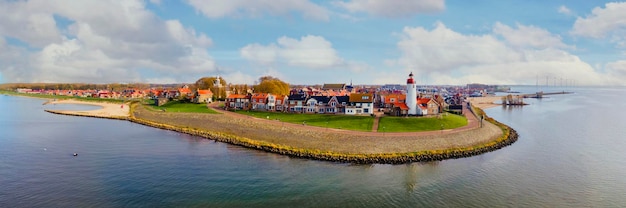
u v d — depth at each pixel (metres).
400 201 57.09
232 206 53.84
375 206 55.00
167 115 151.50
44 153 83.25
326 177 67.88
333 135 96.12
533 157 85.75
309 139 95.88
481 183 66.06
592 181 67.75
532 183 66.31
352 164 77.00
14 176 65.81
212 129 119.81
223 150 88.06
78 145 92.69
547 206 56.06
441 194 60.34
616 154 89.31
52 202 54.22
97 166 72.81
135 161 76.94
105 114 165.75
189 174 68.38
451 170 73.88
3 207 52.19
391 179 67.50
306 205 54.75
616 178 69.50
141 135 109.19
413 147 88.50
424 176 69.62
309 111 142.38
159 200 55.56
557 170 74.69
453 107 154.25
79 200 55.09
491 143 98.25
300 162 77.75
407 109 128.62
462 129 109.00
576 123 152.25
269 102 152.25
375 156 80.44
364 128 107.31
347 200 57.03
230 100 167.25
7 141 97.06
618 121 160.25
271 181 65.00
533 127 138.75
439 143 92.06
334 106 138.12
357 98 136.50
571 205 56.56
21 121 140.12
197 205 53.91
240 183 63.66
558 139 110.62
